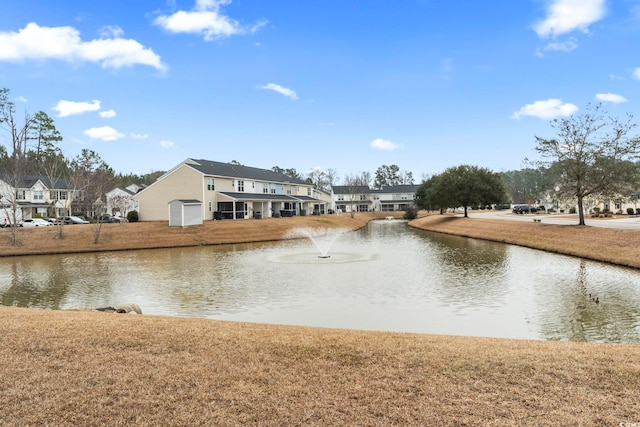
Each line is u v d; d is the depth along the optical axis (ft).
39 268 74.74
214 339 23.21
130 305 39.88
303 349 21.66
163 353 20.97
